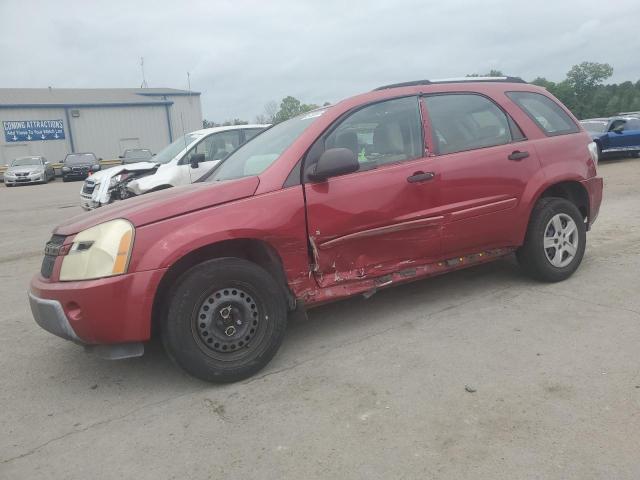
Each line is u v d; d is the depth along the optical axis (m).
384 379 3.40
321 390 3.32
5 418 3.27
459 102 4.55
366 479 2.48
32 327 4.87
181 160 9.46
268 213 3.58
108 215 3.51
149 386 3.57
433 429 2.82
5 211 15.31
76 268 3.31
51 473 2.70
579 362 3.43
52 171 32.03
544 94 5.14
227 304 3.46
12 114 37.34
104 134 40.44
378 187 3.95
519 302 4.55
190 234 3.36
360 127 4.08
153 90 49.97
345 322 4.41
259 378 3.55
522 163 4.61
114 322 3.25
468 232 4.38
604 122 17.88
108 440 2.96
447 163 4.26
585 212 5.21
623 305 4.32
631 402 2.94
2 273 7.12
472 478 2.43
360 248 3.94
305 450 2.73
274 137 4.46
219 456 2.74
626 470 2.42
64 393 3.55
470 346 3.78
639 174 13.80
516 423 2.82
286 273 3.71
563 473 2.42
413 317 4.40
